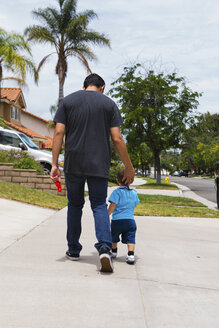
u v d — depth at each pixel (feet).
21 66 73.46
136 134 85.10
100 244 12.13
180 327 8.25
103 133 12.59
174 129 81.76
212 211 33.40
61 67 98.58
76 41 96.12
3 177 39.01
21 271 11.79
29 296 9.64
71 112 12.55
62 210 28.40
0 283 10.57
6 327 7.84
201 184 112.47
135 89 81.30
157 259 14.46
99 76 13.57
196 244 17.76
